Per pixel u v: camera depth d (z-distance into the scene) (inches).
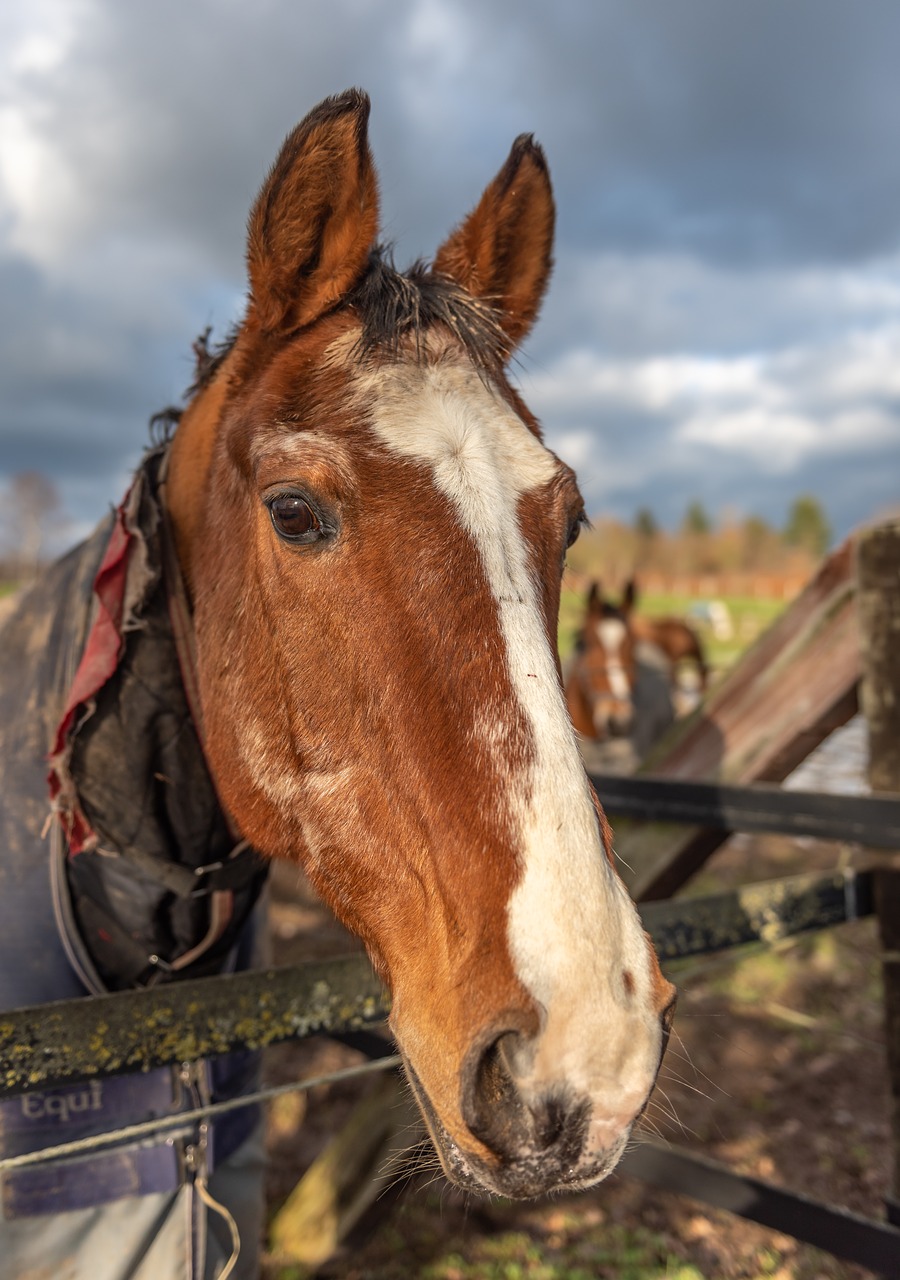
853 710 95.1
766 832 87.7
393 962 47.9
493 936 40.3
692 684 527.2
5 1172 58.8
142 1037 52.9
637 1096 38.0
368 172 54.9
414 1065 44.7
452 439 49.9
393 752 46.8
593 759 308.3
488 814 42.4
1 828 62.6
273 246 55.5
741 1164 123.6
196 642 63.8
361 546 48.8
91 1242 60.7
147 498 64.4
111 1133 56.1
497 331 59.5
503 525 48.3
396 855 47.5
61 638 66.7
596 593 322.7
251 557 55.7
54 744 59.3
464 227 69.5
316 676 50.6
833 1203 115.3
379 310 54.4
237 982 57.0
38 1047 49.3
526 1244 110.5
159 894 61.9
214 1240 66.0
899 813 77.9
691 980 174.7
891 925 84.4
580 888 40.2
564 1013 38.0
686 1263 106.8
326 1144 130.9
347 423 50.9
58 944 61.7
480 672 44.7
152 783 62.0
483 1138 38.9
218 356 67.5
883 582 82.6
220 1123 67.0
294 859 58.4
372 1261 107.8
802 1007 167.0
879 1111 136.3
